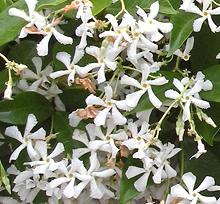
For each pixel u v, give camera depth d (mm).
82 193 342
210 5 309
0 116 328
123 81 310
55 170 323
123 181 321
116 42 301
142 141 313
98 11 308
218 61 334
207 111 324
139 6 319
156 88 316
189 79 313
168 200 313
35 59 334
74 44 328
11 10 301
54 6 302
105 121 316
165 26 304
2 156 360
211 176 336
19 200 354
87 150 322
